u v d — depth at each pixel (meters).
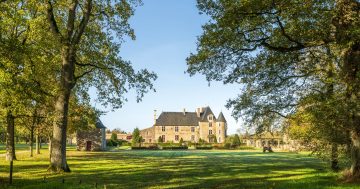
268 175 27.70
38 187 19.64
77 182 22.39
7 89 21.16
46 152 69.06
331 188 17.89
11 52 19.88
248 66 23.23
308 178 23.69
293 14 19.14
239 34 21.53
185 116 149.12
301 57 23.06
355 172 20.31
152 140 146.88
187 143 128.25
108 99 35.56
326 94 20.70
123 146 127.69
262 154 71.00
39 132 48.81
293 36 21.50
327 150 22.17
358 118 19.28
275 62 22.89
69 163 41.03
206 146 109.38
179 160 48.72
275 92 24.53
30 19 24.75
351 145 20.61
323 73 23.11
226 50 22.22
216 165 39.19
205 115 149.00
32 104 28.09
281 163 42.91
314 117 20.09
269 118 25.83
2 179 23.33
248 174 28.78
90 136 87.56
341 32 19.27
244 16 20.25
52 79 31.34
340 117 19.28
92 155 61.84
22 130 59.41
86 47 33.22
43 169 31.47
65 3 28.58
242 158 55.19
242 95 25.28
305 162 45.09
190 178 25.69
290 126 25.88
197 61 22.62
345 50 19.94
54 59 29.03
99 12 32.69
